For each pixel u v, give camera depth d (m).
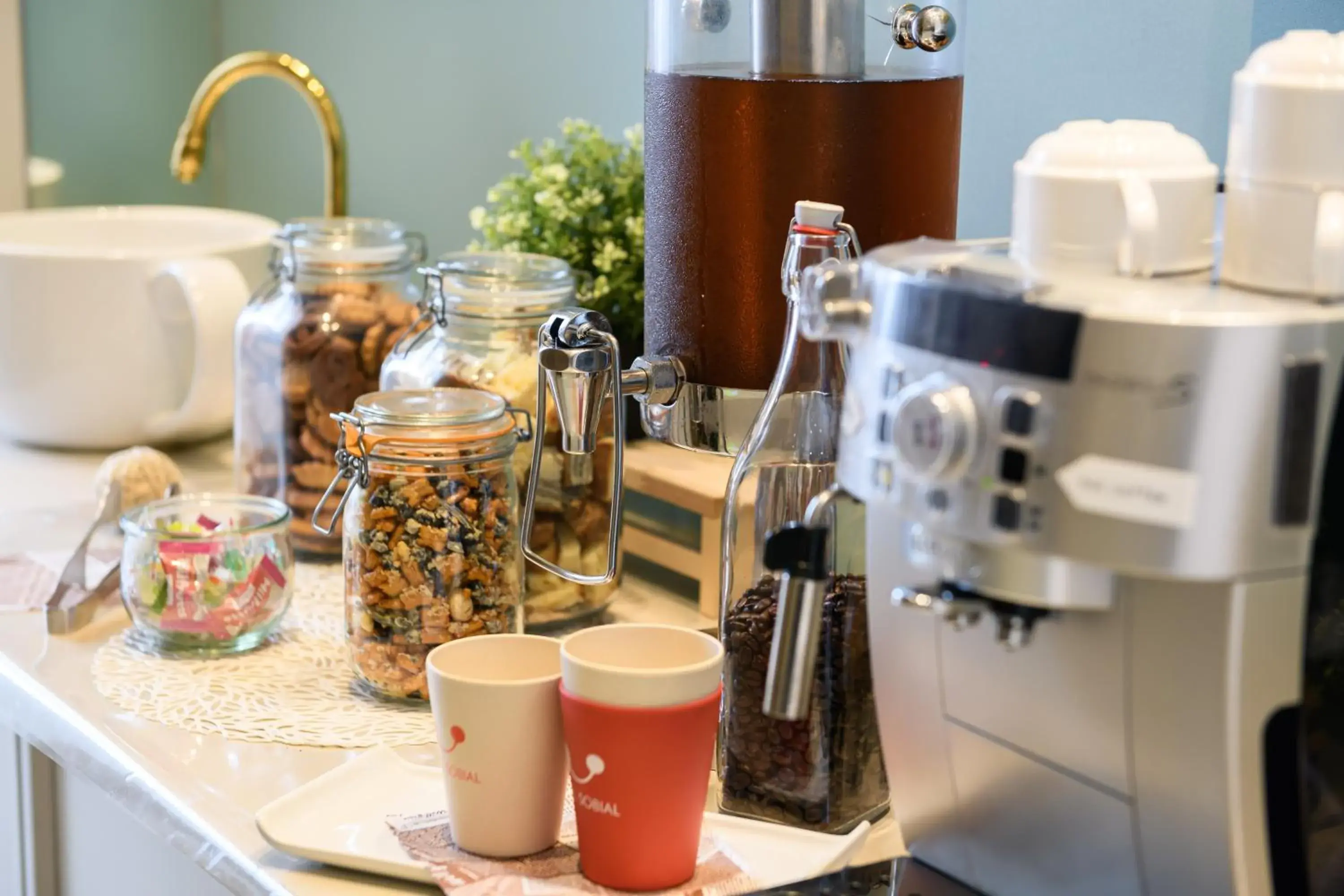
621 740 0.68
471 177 1.63
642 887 0.70
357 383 1.20
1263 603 0.51
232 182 2.06
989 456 0.51
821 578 0.60
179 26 2.07
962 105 0.89
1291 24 0.86
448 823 0.76
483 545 0.94
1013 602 0.55
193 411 1.43
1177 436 0.48
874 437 0.56
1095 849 0.59
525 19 1.52
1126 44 0.97
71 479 1.40
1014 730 0.60
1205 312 0.49
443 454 0.93
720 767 0.81
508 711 0.71
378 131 1.76
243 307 1.40
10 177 2.06
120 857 0.96
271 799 0.82
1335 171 0.53
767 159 0.80
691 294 0.83
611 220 1.23
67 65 2.07
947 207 0.85
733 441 0.84
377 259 1.22
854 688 0.77
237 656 1.02
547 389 0.97
